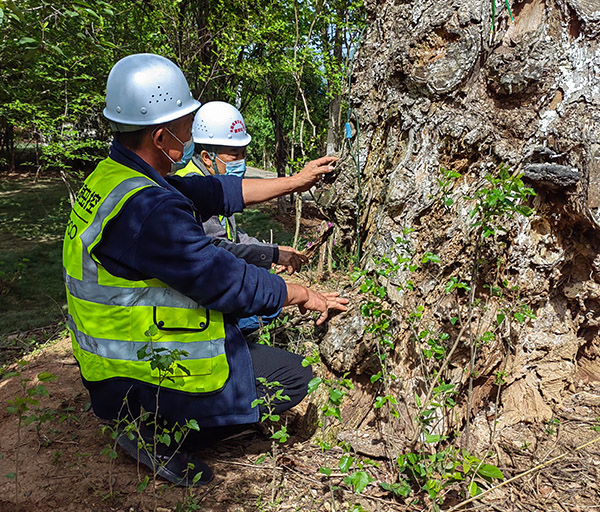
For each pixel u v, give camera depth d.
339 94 7.45
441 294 2.17
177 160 1.95
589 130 2.04
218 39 8.29
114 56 7.62
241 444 2.33
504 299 2.26
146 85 1.78
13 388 2.86
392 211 2.21
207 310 1.90
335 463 2.14
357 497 1.93
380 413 2.28
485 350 2.24
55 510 1.85
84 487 1.97
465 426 2.30
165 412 1.92
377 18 2.33
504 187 1.74
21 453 2.20
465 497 1.88
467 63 1.97
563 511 1.82
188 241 1.73
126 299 1.80
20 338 4.48
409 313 2.19
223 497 1.93
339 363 2.29
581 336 2.63
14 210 12.79
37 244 9.76
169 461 1.98
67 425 2.43
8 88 7.13
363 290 1.90
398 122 2.20
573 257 2.34
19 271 7.55
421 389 2.20
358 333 2.21
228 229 2.97
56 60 7.08
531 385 2.42
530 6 1.99
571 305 2.47
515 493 1.92
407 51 2.06
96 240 1.74
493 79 2.01
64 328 4.51
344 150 2.56
